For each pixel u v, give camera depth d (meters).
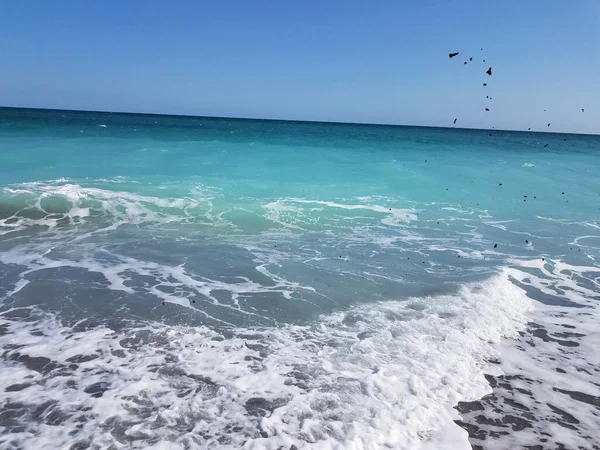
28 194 11.52
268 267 8.27
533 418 4.46
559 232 11.82
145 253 8.70
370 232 10.98
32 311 6.09
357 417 4.20
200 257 8.65
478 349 5.69
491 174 19.50
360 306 6.72
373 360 5.19
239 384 4.65
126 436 3.84
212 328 5.88
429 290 7.41
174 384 4.61
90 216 10.91
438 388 4.77
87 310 6.21
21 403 4.20
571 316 6.88
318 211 12.43
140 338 5.52
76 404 4.22
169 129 37.31
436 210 13.42
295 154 21.61
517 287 7.84
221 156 19.80
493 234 11.38
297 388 4.62
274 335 5.75
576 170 22.69
